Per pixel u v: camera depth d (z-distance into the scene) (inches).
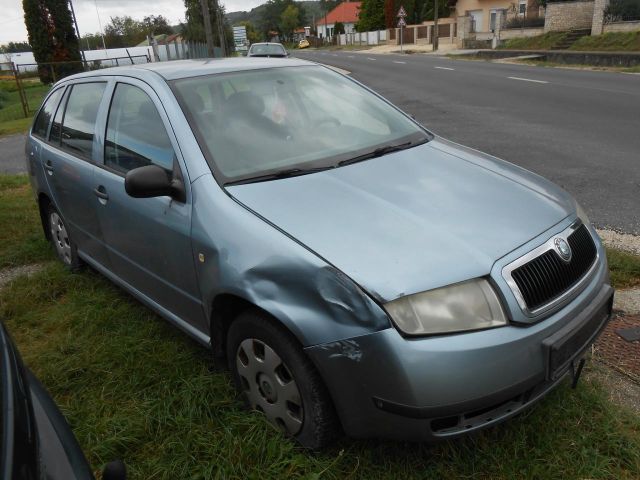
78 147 151.8
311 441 92.4
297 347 89.4
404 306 80.7
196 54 1611.7
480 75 771.4
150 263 123.3
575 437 94.8
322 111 133.7
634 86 558.9
